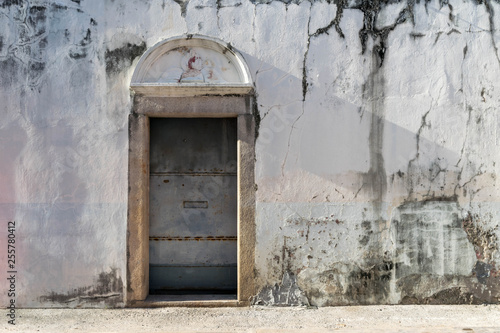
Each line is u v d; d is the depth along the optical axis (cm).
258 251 442
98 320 404
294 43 447
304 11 448
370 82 449
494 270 449
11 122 438
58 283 437
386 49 451
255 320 405
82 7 443
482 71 452
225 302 441
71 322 399
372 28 451
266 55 446
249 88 433
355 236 445
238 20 446
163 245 468
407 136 449
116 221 438
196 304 439
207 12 446
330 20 449
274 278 442
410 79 450
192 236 470
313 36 448
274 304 441
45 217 438
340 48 449
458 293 447
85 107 441
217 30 446
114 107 441
